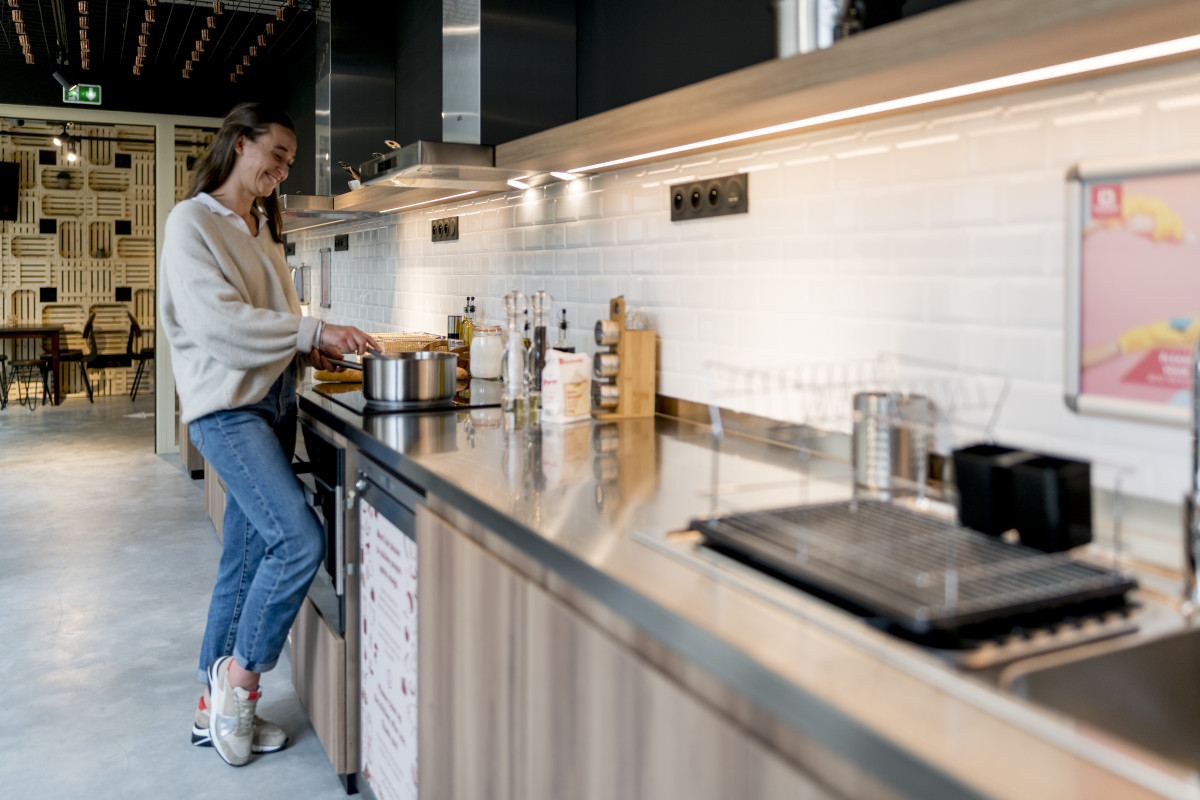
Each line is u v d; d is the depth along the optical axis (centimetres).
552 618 124
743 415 218
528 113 276
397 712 197
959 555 110
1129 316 133
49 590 372
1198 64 123
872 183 179
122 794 225
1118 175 133
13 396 1015
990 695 77
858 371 184
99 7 518
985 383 157
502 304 345
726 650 88
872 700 76
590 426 231
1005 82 139
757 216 210
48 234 1032
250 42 589
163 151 661
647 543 123
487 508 144
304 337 232
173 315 232
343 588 226
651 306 253
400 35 439
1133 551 122
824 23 143
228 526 257
